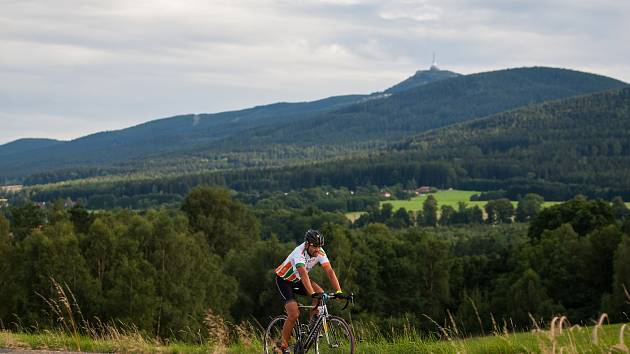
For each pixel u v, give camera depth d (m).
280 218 138.62
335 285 9.79
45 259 42.69
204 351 12.88
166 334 44.28
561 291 65.19
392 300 70.31
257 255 62.12
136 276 43.84
